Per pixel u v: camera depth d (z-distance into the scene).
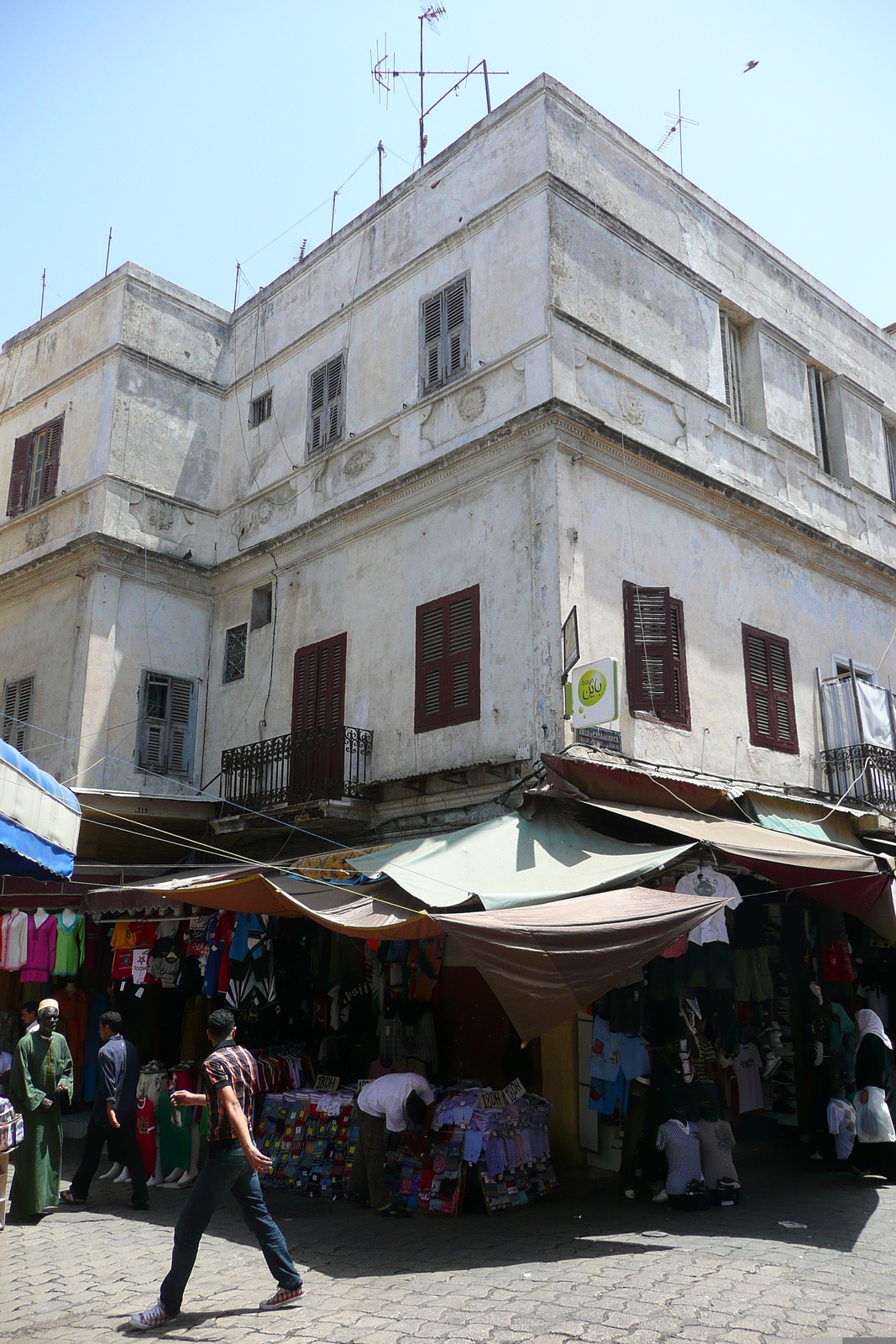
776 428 15.28
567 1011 6.96
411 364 13.91
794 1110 11.05
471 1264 6.59
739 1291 5.91
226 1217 8.12
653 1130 8.67
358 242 15.42
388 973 10.70
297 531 14.78
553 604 11.12
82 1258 6.95
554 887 8.37
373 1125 8.22
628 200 13.84
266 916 10.66
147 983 11.38
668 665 12.06
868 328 18.19
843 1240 7.18
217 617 16.25
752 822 11.23
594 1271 6.36
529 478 11.80
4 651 16.41
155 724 15.23
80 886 11.09
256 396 16.75
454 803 11.73
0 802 6.28
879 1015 12.02
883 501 17.27
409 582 13.09
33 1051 8.34
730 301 15.12
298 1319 5.55
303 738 13.45
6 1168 7.23
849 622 15.70
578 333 12.33
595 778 10.14
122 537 15.38
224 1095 5.75
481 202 13.46
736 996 10.34
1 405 18.58
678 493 13.09
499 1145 8.26
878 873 8.68
